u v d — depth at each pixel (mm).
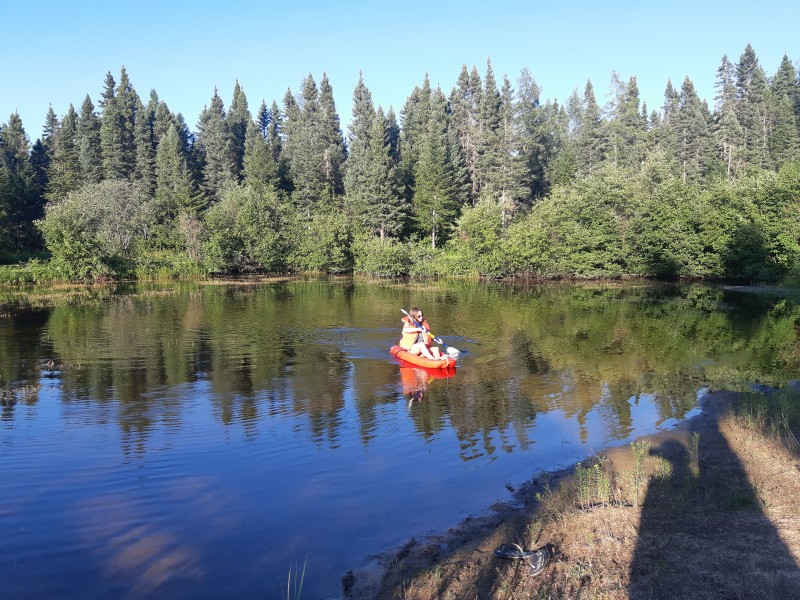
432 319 22734
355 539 6328
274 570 5727
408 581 5438
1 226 58469
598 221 42094
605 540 5941
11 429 9742
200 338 18188
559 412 10883
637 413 10836
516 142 63750
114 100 81312
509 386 12727
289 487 7625
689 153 70688
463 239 46906
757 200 38625
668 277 42000
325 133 77000
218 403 11305
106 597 5270
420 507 7090
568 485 7602
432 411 10898
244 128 93188
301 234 49844
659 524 6219
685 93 77250
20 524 6586
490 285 39031
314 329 19953
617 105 73688
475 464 8430
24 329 19750
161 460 8492
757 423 9641
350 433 9680
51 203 63562
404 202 61938
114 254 40844
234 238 45250
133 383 12766
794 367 14555
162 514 6863
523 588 5203
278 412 10766
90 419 10289
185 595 5309
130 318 22438
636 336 19016
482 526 6578
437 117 73375
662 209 40750
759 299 30172
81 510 6941
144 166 72688
